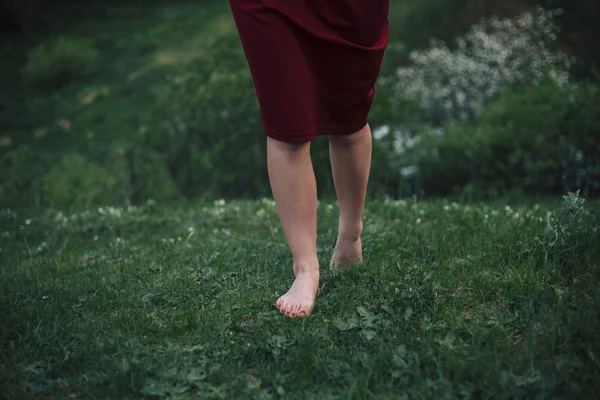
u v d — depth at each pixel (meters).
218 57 7.82
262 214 4.52
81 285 3.08
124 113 11.88
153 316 2.56
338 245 2.93
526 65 10.30
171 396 1.96
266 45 2.30
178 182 7.46
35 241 4.81
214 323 2.42
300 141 2.42
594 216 3.00
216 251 3.54
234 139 7.39
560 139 7.06
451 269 2.81
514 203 5.48
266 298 2.67
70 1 17.77
